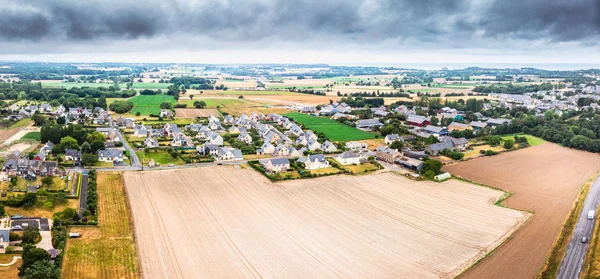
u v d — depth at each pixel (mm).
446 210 113000
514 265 83938
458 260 85625
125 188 122688
